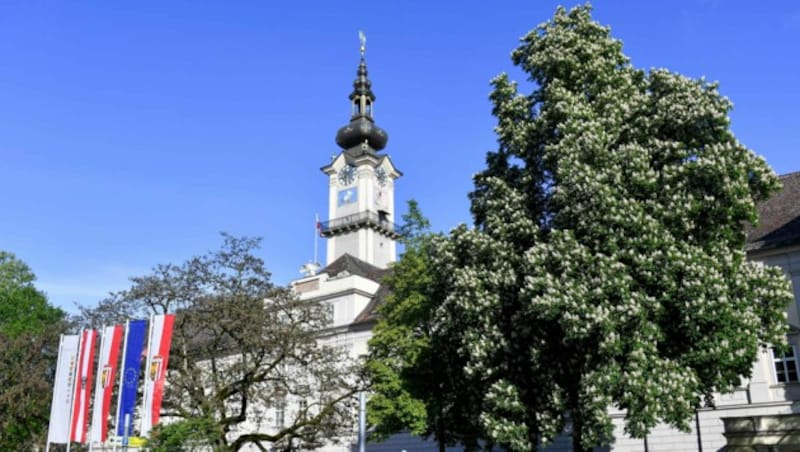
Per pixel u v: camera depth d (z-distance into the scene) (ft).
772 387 113.50
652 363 78.79
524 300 86.63
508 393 87.81
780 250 117.29
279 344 108.68
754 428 95.14
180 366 109.29
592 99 100.27
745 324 79.82
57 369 114.73
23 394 123.75
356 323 169.17
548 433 86.69
